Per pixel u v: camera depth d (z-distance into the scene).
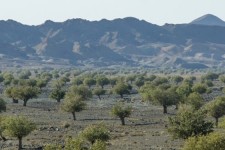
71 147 125.19
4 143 179.62
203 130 160.50
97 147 127.38
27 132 168.00
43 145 175.25
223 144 117.25
